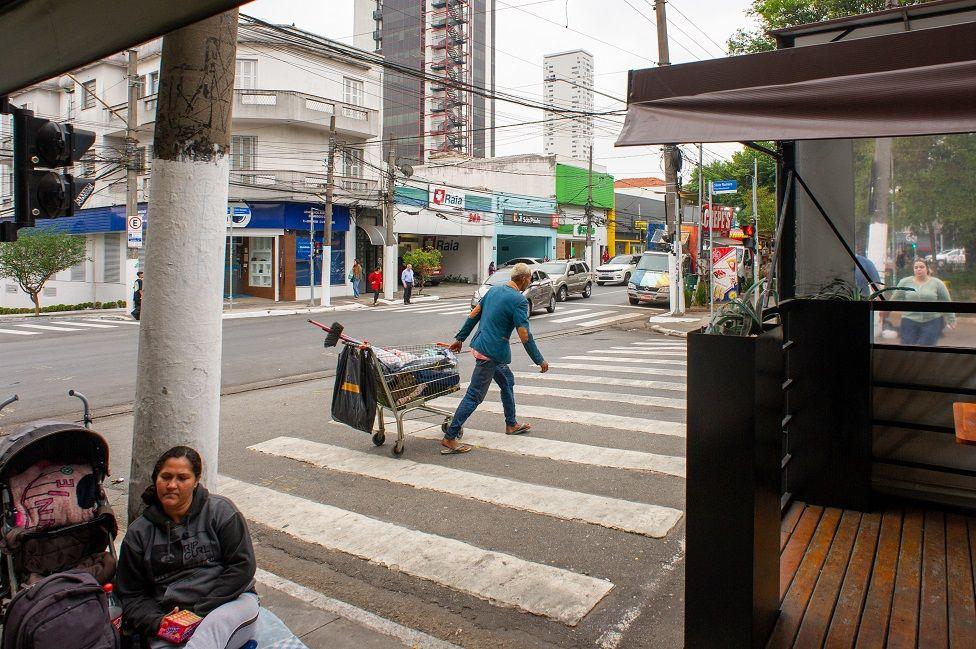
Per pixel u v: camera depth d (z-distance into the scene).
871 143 4.94
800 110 2.78
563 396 9.27
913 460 4.48
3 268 25.05
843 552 3.85
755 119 2.86
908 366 4.46
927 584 3.46
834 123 2.67
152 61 31.52
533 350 6.70
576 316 22.39
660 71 3.28
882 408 4.56
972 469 4.30
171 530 3.00
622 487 5.64
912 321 4.94
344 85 32.50
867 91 2.67
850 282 4.98
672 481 5.75
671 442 6.88
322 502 5.52
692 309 24.34
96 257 33.72
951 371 4.34
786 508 4.34
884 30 4.57
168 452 3.04
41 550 3.45
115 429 8.17
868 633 3.02
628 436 7.14
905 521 4.28
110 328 20.56
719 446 2.69
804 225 5.12
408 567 4.37
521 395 9.40
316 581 4.25
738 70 3.10
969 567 3.63
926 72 2.60
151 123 30.86
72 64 3.88
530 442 6.97
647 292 25.27
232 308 25.81
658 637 3.49
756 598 2.69
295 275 30.06
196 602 2.95
